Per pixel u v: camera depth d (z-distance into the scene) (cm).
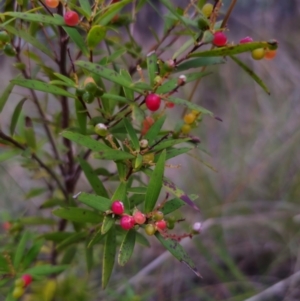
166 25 49
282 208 87
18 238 53
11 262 47
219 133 109
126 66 52
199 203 89
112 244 41
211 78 120
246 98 112
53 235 49
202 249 77
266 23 123
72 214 43
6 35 43
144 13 114
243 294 72
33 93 51
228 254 80
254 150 98
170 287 79
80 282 60
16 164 84
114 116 44
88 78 42
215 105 116
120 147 43
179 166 41
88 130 46
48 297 55
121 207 39
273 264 81
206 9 43
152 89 40
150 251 83
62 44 46
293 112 102
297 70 111
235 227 87
